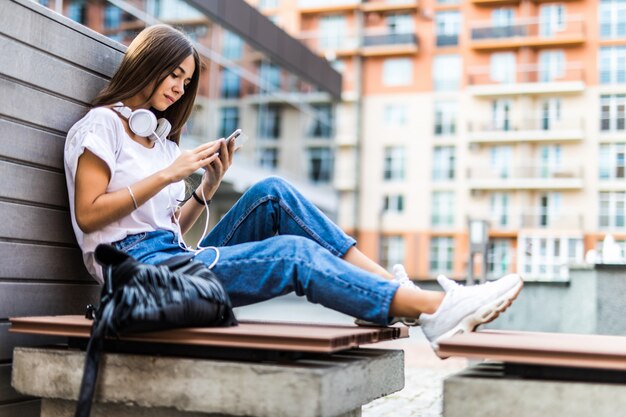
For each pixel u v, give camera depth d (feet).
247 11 53.72
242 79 56.24
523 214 109.81
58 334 6.47
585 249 107.24
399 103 116.78
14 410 7.27
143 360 6.33
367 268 7.61
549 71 111.65
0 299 7.10
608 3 109.91
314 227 7.79
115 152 7.45
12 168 7.24
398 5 116.06
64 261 7.93
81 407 6.08
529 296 24.58
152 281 6.12
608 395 5.58
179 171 7.19
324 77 70.59
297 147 68.28
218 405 6.06
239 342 5.98
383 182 116.47
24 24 7.33
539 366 5.91
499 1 113.19
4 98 7.13
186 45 7.90
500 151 112.27
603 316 21.38
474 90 112.47
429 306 6.82
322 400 5.75
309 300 7.00
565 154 109.70
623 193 107.14
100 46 8.36
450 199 113.60
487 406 5.77
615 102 108.47
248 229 8.05
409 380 16.46
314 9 118.83
